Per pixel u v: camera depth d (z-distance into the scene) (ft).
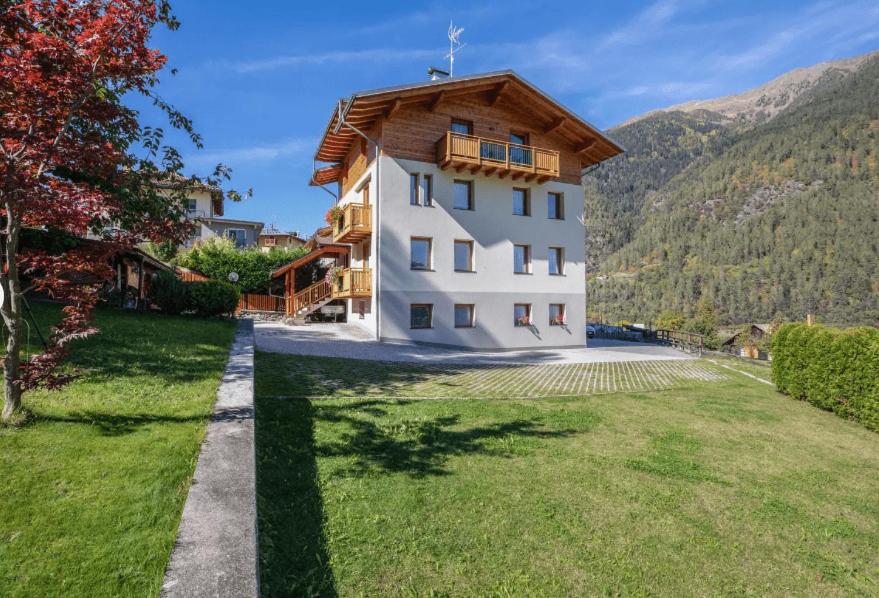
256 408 21.17
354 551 11.69
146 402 17.80
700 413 28.58
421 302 58.03
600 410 27.48
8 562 8.25
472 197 62.28
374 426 20.77
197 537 9.05
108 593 7.66
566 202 69.36
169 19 16.12
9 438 13.23
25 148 13.80
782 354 37.93
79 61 14.33
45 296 40.29
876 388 27.81
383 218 56.29
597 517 14.57
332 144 68.54
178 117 21.02
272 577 10.25
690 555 13.05
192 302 50.62
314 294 79.00
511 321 64.08
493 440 20.52
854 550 14.12
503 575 11.42
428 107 59.26
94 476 11.55
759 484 18.17
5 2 13.92
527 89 61.57
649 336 91.50
